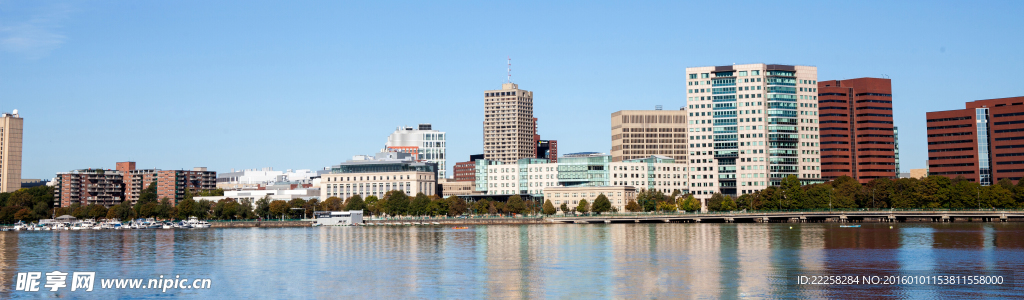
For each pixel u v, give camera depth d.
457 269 176.00
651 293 141.50
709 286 148.50
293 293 145.75
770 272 167.12
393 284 154.12
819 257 196.75
